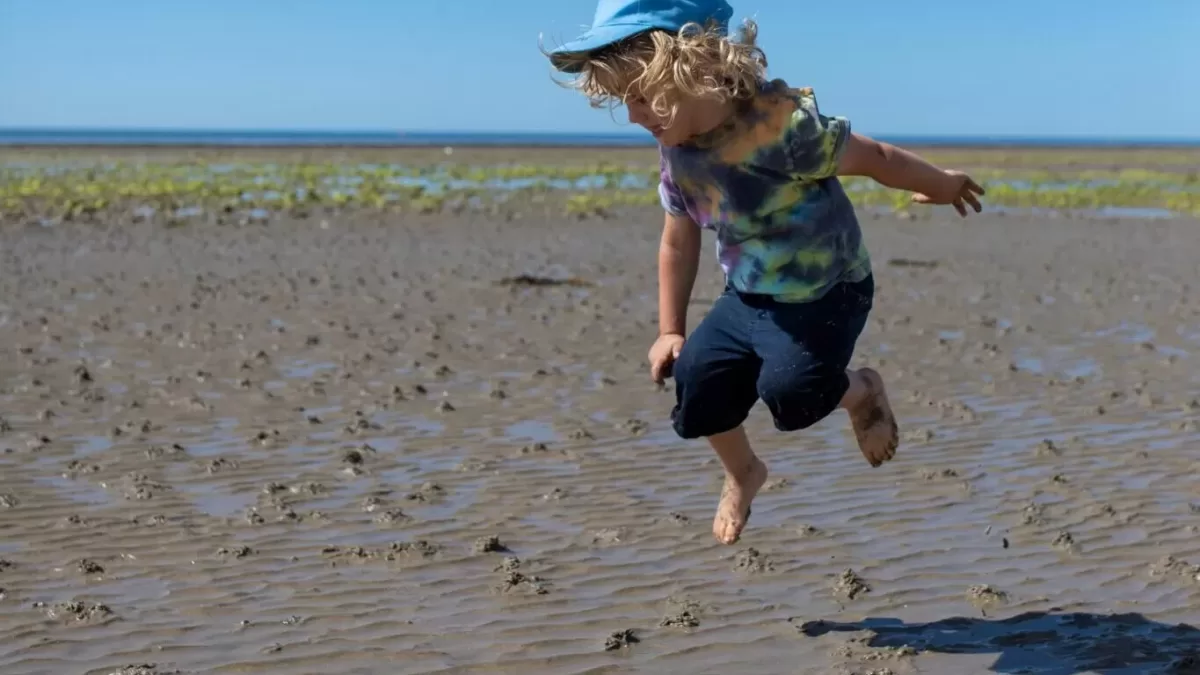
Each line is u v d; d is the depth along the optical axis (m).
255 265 14.30
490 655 3.98
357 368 8.61
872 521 5.34
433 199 24.75
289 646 4.05
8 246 15.96
